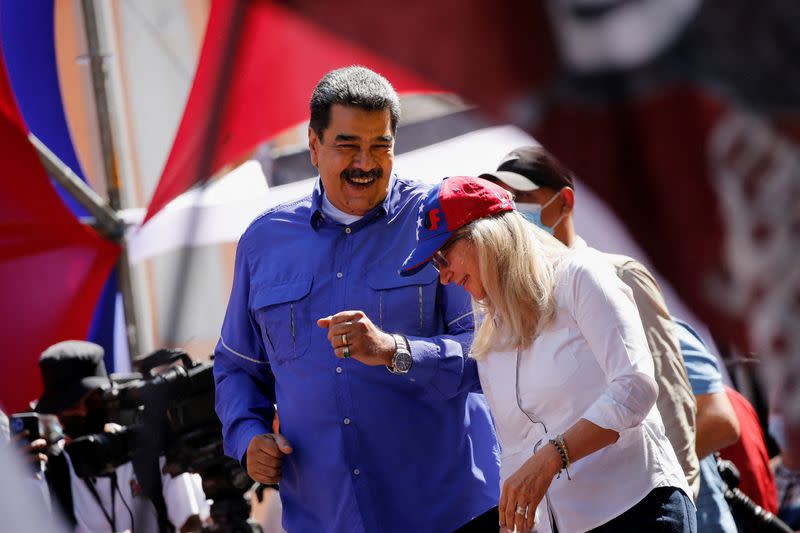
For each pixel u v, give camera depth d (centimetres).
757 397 1268
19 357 1416
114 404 1131
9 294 1405
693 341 1034
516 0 393
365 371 908
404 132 1447
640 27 377
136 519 1138
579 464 808
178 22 1352
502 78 401
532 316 804
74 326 1441
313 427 923
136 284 1451
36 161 1369
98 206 1416
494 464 953
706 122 375
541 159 1023
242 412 968
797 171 367
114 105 1422
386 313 919
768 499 1210
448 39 411
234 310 993
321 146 921
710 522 1017
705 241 382
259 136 1198
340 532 913
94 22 1394
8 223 1395
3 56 1411
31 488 977
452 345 886
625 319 783
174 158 1237
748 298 383
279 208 981
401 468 911
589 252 823
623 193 388
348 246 938
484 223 809
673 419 912
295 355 930
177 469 1104
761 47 368
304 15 457
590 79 386
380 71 1127
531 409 821
